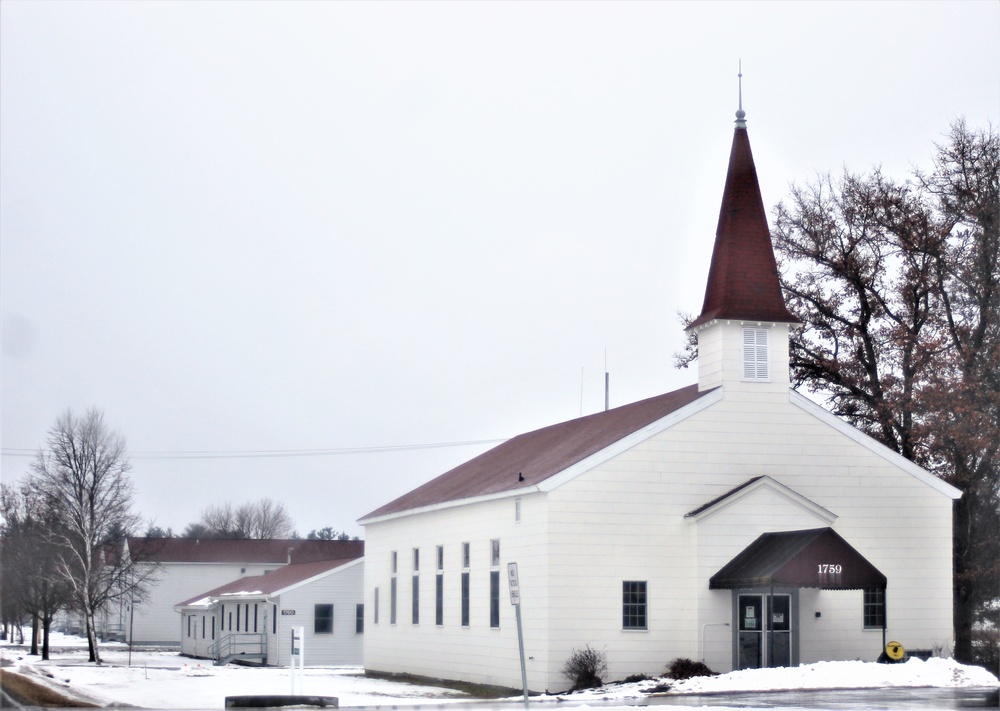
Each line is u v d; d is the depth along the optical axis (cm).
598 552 3766
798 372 5328
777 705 2761
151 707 3197
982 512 4894
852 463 4041
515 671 3903
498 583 4103
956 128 5047
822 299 5319
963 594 4912
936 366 4891
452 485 4994
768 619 3816
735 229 4112
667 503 3847
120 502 7406
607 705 2950
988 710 2578
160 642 10400
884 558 4025
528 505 3897
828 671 3400
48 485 7306
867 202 5212
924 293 5103
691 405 3909
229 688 4034
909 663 3469
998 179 4950
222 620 7569
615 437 3912
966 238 5009
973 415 4647
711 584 3797
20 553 7300
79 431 7388
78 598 7175
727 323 3991
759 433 3966
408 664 4906
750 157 4200
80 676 4825
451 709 2934
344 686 4288
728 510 3844
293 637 3269
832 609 3912
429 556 4784
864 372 5231
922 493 4091
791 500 3900
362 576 6650
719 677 3459
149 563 9075
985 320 4891
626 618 3759
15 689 3650
